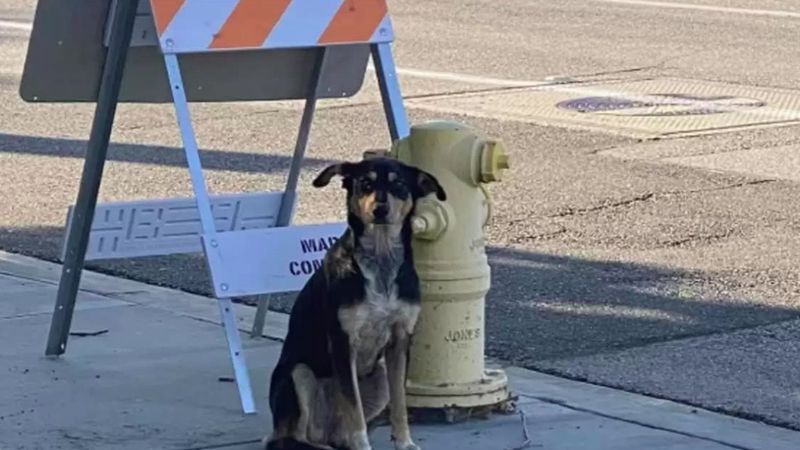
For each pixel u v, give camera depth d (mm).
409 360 5520
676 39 15008
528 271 7605
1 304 6973
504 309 7035
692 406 5859
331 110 11648
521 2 17703
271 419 5625
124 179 9469
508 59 13953
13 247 8070
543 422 5652
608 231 8297
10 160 10141
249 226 6398
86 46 6012
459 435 5496
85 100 6133
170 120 11352
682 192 9078
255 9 5816
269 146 10422
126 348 6387
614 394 5980
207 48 5734
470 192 5527
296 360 5262
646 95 12164
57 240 8211
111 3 5945
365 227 5109
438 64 13695
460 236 5527
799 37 15125
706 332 6730
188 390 5914
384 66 6062
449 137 5492
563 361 6355
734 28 15719
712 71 13266
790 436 5578
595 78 12969
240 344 5730
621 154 10008
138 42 5938
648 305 7094
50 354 6266
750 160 9852
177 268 7645
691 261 7773
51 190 9312
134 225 6242
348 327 5121
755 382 6121
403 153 5547
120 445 5383
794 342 6609
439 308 5547
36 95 6031
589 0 17984
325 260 5211
